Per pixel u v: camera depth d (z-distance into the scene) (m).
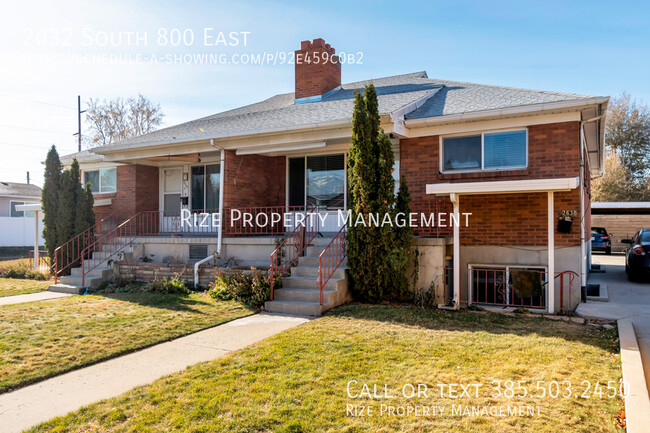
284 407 4.18
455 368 5.09
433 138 9.92
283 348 5.91
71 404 4.43
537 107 8.58
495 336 6.38
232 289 9.39
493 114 8.95
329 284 8.70
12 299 9.96
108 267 11.99
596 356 5.41
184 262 12.45
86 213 13.31
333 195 12.51
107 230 15.09
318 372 5.01
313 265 9.80
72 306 8.95
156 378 5.07
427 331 6.68
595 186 31.05
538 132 9.01
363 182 8.77
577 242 8.88
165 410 4.16
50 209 13.23
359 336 6.40
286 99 16.78
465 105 9.95
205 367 5.31
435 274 8.86
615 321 7.34
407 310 8.02
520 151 9.23
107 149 13.13
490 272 9.60
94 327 7.21
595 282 11.38
